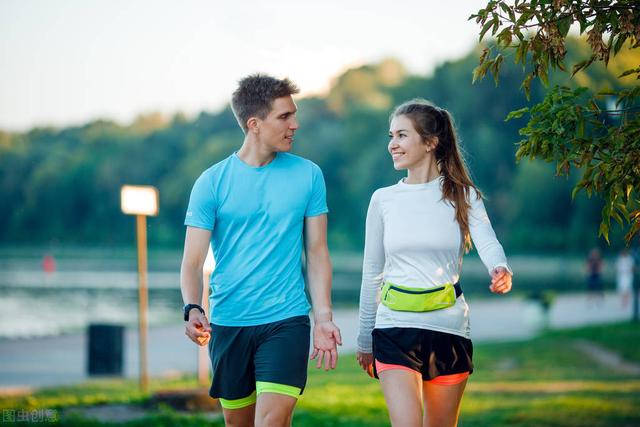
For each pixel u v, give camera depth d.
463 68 99.56
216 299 5.62
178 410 12.73
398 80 125.38
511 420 12.89
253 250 5.53
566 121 4.84
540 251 88.19
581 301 44.56
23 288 64.62
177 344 26.48
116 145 142.00
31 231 142.50
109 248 136.75
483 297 49.84
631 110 4.93
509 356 23.16
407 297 5.30
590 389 16.42
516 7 4.94
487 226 5.41
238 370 5.59
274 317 5.50
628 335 26.58
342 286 61.38
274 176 5.58
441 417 5.41
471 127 95.31
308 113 121.25
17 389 16.33
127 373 19.91
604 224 4.96
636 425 12.36
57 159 145.12
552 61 4.97
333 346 5.56
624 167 4.79
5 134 151.12
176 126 140.25
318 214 5.69
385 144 106.06
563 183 85.88
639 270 38.97
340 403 14.04
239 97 5.57
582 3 4.88
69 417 12.02
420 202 5.42
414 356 5.25
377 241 5.59
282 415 5.41
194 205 5.58
